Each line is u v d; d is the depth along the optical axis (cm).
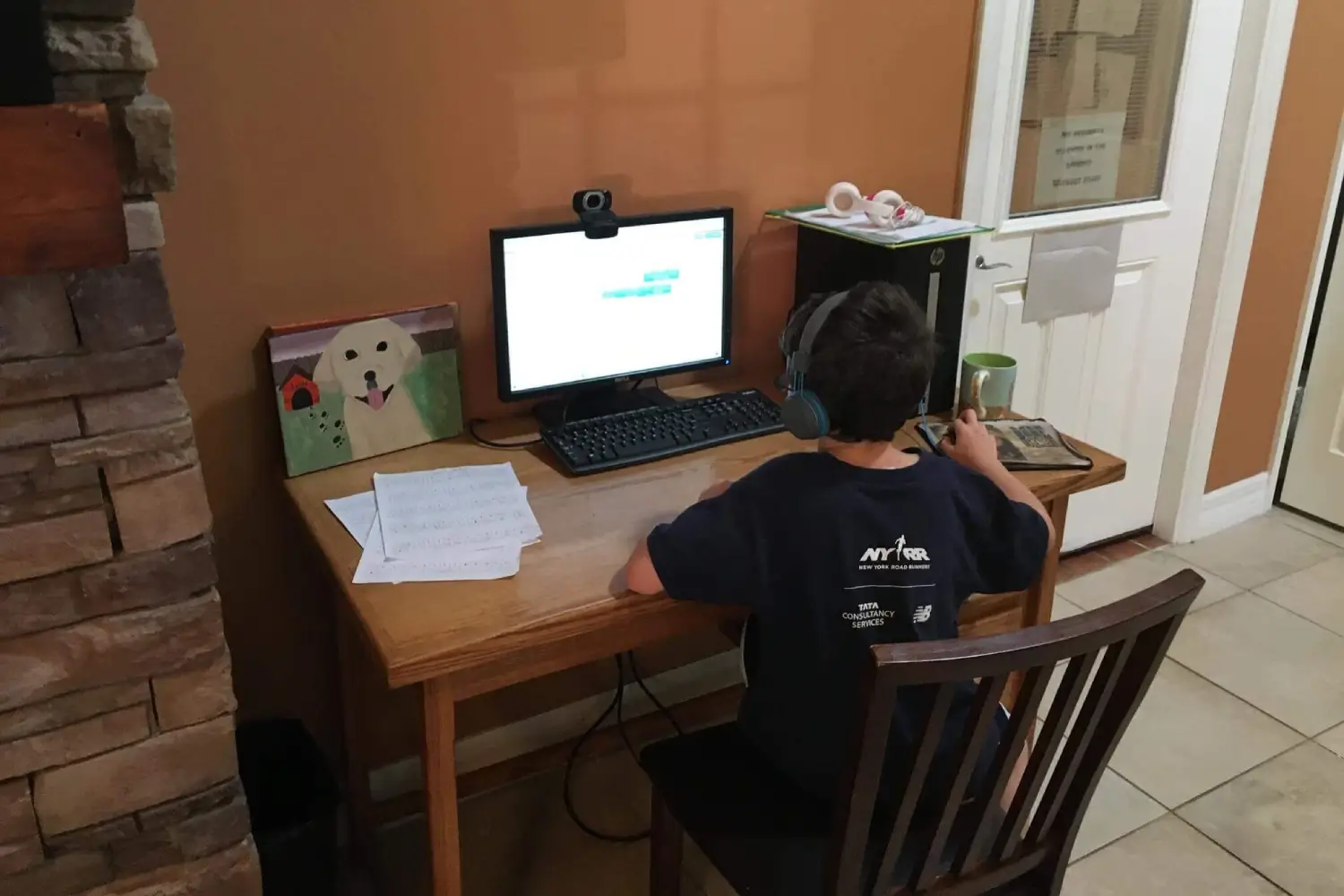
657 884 166
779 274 213
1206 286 282
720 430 181
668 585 126
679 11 185
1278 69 260
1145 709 238
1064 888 191
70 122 94
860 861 118
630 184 191
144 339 107
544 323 179
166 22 147
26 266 96
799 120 204
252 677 185
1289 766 222
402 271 174
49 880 121
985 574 134
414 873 192
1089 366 275
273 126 158
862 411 124
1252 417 310
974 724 112
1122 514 304
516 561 142
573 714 222
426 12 163
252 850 133
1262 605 278
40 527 108
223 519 173
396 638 125
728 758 150
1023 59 228
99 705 117
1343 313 303
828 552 124
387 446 175
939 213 231
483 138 174
